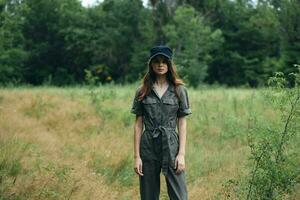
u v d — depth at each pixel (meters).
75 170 7.18
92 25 50.09
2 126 10.28
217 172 8.02
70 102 14.56
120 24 49.91
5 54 40.06
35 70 50.06
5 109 12.60
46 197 6.05
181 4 49.12
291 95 5.32
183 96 4.78
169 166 4.68
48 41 50.41
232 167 8.06
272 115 11.53
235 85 49.75
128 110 13.54
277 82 5.44
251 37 50.19
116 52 49.78
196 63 41.47
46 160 7.80
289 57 34.31
